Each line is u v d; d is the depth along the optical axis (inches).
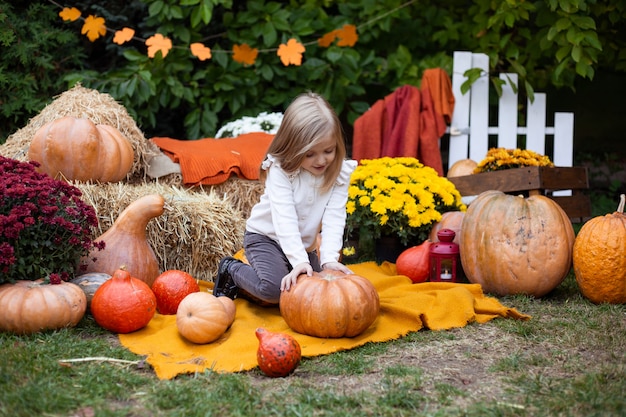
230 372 112.0
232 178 206.8
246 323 139.0
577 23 238.2
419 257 177.0
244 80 275.1
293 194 139.5
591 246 155.2
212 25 296.8
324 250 141.3
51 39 259.3
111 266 152.5
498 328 137.9
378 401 99.2
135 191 173.0
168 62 270.4
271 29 270.7
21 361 111.0
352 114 279.3
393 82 280.8
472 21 282.4
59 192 140.4
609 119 311.9
